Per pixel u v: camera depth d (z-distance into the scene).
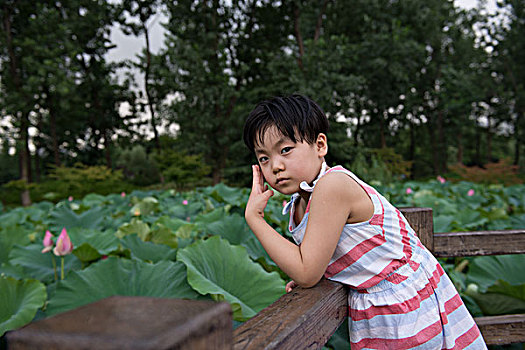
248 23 22.73
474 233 1.63
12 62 20.28
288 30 21.97
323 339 0.91
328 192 1.00
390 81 22.98
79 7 23.70
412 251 1.14
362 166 11.86
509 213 6.19
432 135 30.78
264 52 22.44
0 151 36.84
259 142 1.06
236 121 20.55
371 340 1.08
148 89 25.61
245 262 2.33
